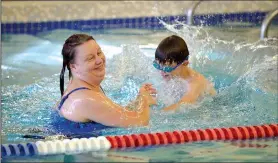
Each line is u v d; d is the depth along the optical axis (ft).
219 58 17.10
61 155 10.03
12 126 12.14
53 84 15.61
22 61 18.80
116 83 15.07
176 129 11.87
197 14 23.29
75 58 12.05
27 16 23.29
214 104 13.57
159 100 13.47
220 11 23.61
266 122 12.48
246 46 18.16
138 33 22.00
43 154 10.11
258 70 15.81
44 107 13.48
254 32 21.24
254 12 23.82
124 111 12.07
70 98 12.14
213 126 12.10
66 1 24.11
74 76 12.32
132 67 15.67
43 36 22.29
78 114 11.91
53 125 12.20
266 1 24.30
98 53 12.26
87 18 23.58
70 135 11.60
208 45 17.94
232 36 20.31
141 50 18.07
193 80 13.98
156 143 10.80
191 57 16.75
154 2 24.07
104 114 11.83
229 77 15.71
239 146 10.55
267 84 14.97
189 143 10.83
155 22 23.48
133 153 10.16
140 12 23.82
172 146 10.64
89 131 11.83
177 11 23.82
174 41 13.87
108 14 23.73
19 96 14.47
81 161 9.64
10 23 23.07
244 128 11.36
